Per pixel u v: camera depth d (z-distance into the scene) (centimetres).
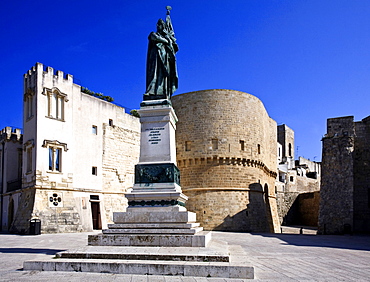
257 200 5184
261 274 1180
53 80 4191
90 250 1264
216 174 4956
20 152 4925
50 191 3956
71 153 4275
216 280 1042
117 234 1370
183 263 1120
